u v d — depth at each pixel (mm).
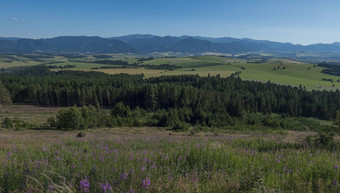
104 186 4312
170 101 109375
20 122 58312
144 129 65250
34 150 8164
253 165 5902
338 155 9414
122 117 74562
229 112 88125
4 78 132875
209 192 4605
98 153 8391
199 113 79500
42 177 4844
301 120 91688
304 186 4941
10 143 12438
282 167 6691
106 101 118250
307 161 7559
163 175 5352
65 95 116938
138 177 4945
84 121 56594
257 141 14617
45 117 88312
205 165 6297
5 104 113938
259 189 4527
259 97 110812
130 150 10070
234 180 5027
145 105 111500
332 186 4973
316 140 13156
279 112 109438
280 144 13195
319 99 114250
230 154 7289
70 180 4852
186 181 5031
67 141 14594
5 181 4691
